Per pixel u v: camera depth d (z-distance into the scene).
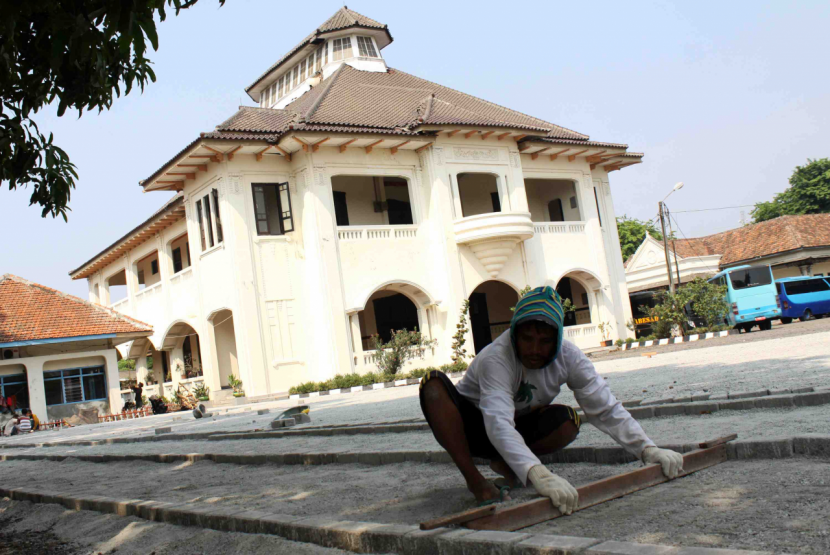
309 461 6.97
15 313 27.81
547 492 3.38
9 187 6.77
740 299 29.08
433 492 4.58
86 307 29.08
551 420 4.06
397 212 28.98
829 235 42.72
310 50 33.59
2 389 26.48
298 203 25.12
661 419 6.38
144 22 4.81
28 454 13.22
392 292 29.48
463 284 26.23
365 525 3.56
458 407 3.93
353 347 24.50
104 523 5.32
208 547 4.15
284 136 23.22
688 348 19.39
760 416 5.59
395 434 8.09
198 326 27.11
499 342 3.85
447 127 25.72
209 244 25.89
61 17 4.75
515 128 27.00
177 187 27.27
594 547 2.64
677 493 3.56
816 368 8.48
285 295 24.66
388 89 30.20
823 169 56.72
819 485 3.35
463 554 2.99
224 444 10.06
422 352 25.52
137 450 11.04
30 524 5.98
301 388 23.23
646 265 42.56
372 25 32.94
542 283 28.52
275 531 4.01
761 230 44.97
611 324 30.47
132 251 35.75
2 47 5.45
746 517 3.01
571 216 31.42
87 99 6.20
